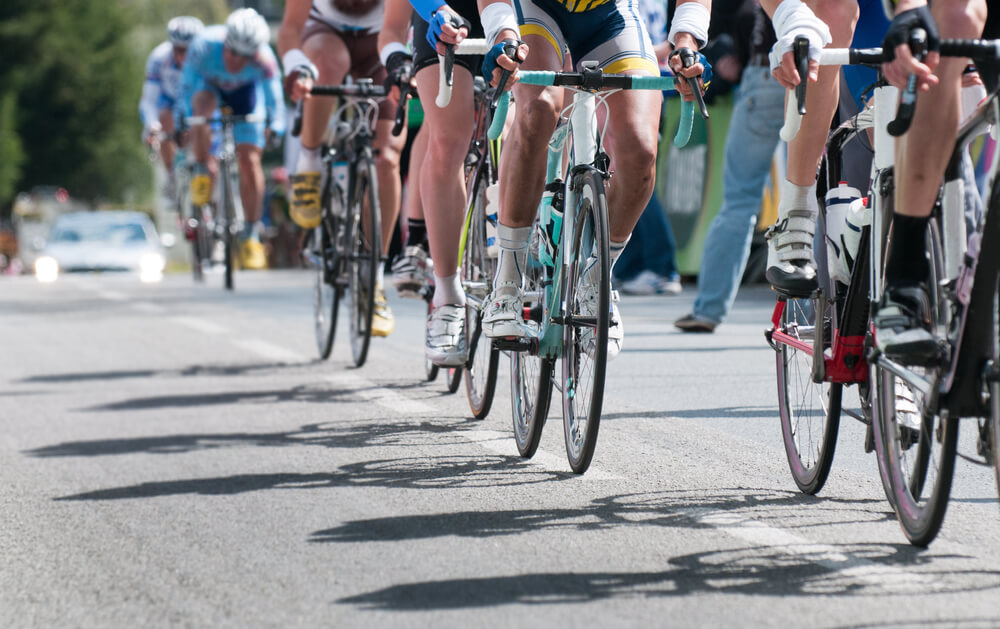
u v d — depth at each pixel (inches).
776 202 1706.4
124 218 3565.5
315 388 981.2
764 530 518.3
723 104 1854.1
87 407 944.3
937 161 446.6
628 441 722.8
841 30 540.1
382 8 1101.7
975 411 435.2
